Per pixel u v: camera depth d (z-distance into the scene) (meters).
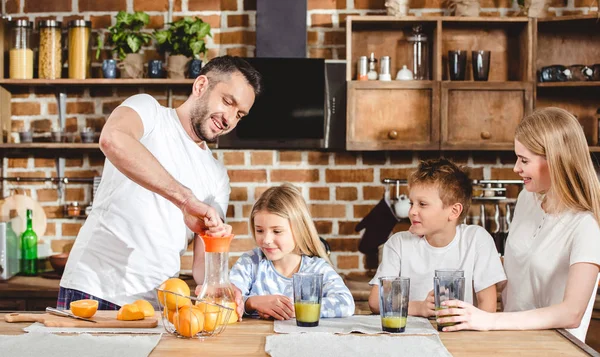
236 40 3.58
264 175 3.58
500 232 3.49
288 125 3.40
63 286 2.15
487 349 1.48
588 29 3.53
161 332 1.60
